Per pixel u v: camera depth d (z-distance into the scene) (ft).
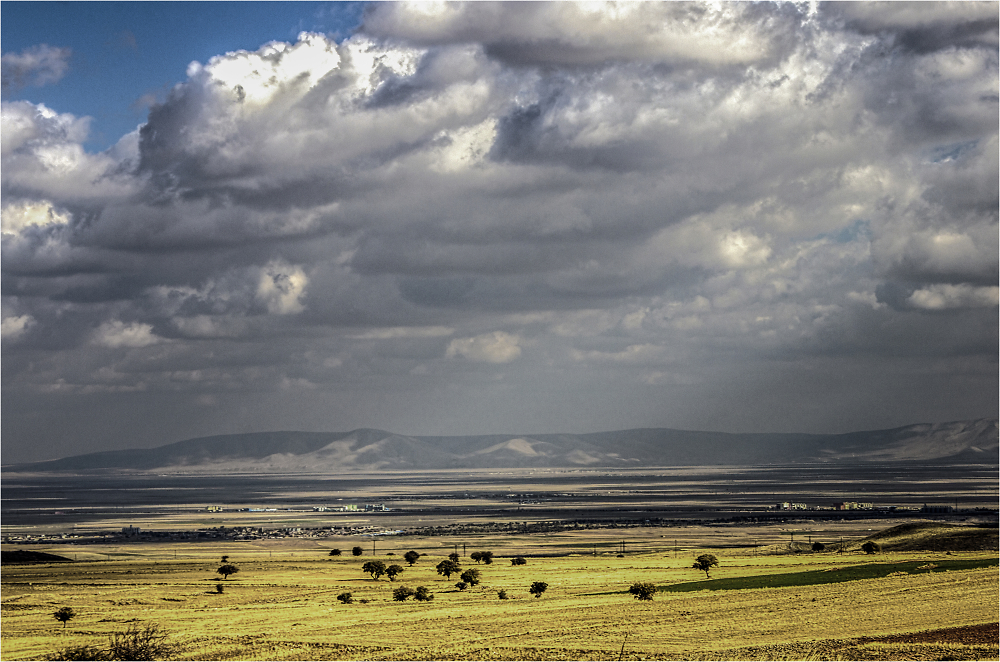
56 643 279.90
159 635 278.26
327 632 279.28
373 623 295.07
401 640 263.08
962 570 359.25
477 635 266.77
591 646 244.01
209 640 269.64
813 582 349.61
